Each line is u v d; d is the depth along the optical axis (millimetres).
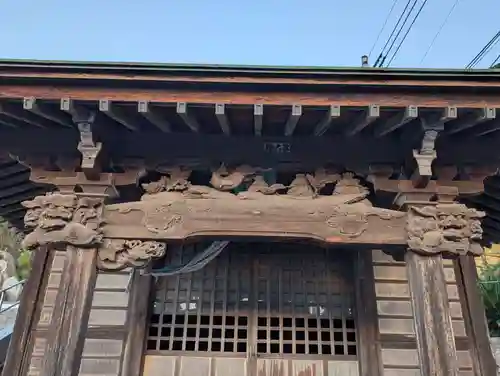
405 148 4961
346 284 7215
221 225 4742
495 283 18750
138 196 5520
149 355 6758
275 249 7363
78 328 4328
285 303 7082
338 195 4914
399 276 7184
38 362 6695
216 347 6895
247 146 5043
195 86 4352
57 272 7344
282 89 4371
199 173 5582
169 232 4723
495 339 16750
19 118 4637
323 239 4711
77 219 4691
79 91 4367
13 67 4270
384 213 4820
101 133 4773
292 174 5281
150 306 7082
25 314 6867
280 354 6777
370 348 6676
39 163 5055
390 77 4328
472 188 5023
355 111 4488
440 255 4672
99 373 6605
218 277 7246
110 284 7203
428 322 4395
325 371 6672
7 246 26969
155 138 5047
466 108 4355
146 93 4367
